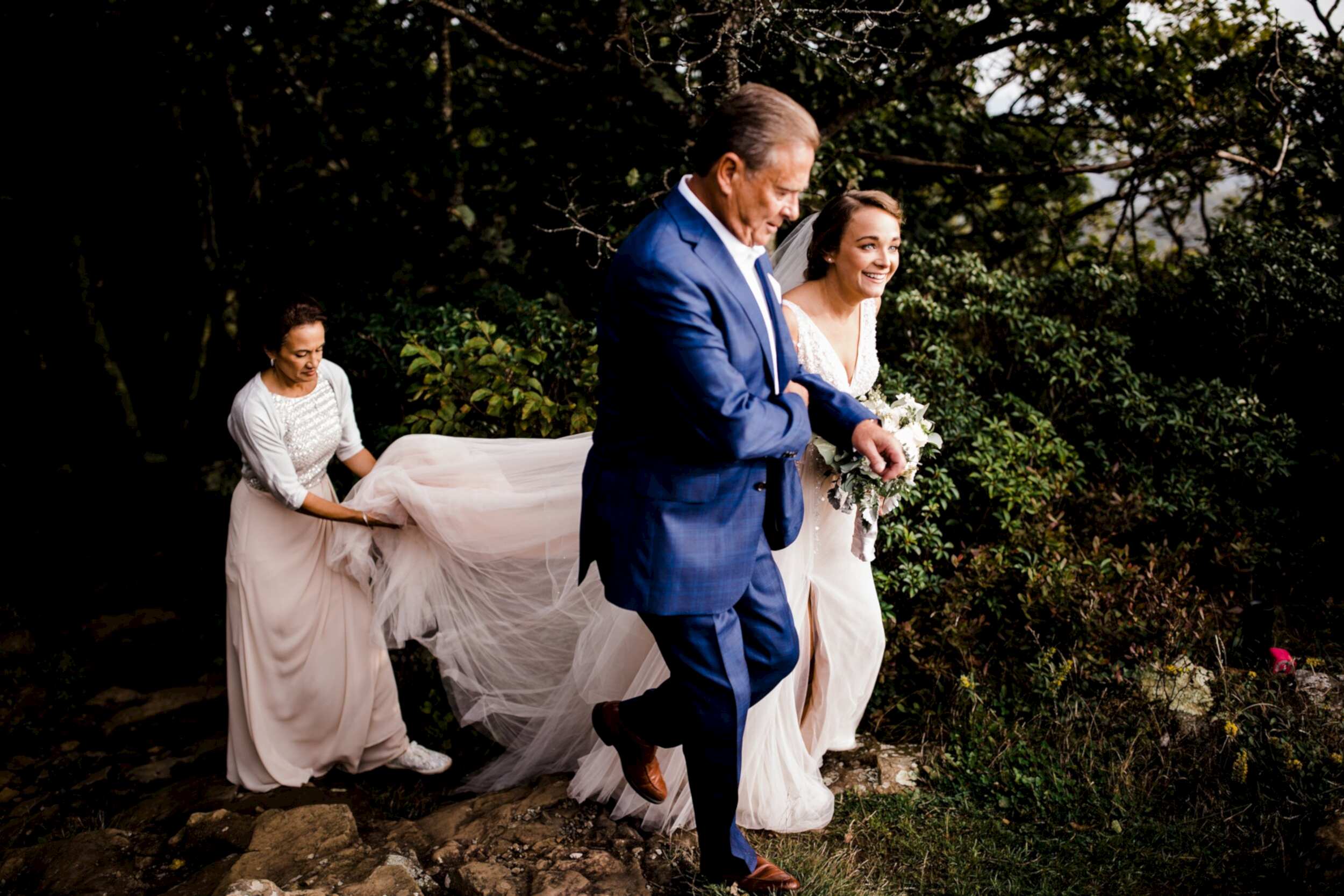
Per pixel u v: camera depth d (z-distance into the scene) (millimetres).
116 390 6043
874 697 3531
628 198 5289
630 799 2861
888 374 4336
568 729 3166
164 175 5875
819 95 5457
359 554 3188
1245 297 5277
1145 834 2766
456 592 3215
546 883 2516
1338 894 2410
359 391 4715
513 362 3877
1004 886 2590
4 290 5969
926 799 2967
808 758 2898
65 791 3689
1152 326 5457
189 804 3311
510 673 3229
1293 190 6281
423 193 5863
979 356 4793
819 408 2512
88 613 5039
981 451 4074
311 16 5676
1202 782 2934
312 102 5848
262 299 5773
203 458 6152
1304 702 3197
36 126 5516
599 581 2990
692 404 2082
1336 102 5883
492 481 3133
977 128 6449
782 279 3090
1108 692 3330
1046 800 2922
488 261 5523
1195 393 4887
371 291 5410
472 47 6082
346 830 2760
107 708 4305
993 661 3621
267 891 2354
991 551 3881
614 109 5438
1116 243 7453
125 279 6340
